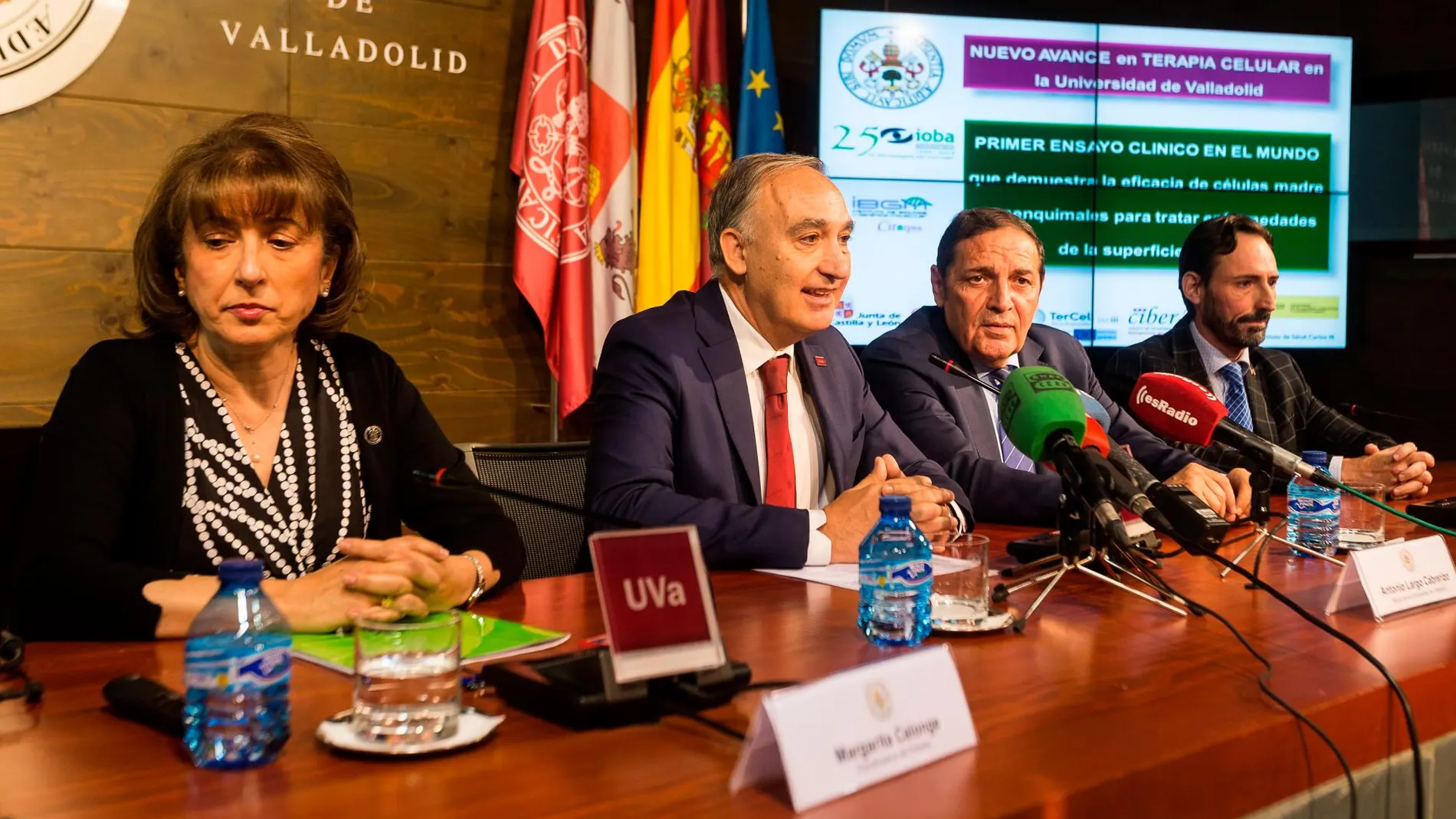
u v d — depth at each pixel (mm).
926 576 1378
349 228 1821
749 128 4016
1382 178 4922
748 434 2133
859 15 4270
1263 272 3373
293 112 3535
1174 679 1225
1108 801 941
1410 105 4863
